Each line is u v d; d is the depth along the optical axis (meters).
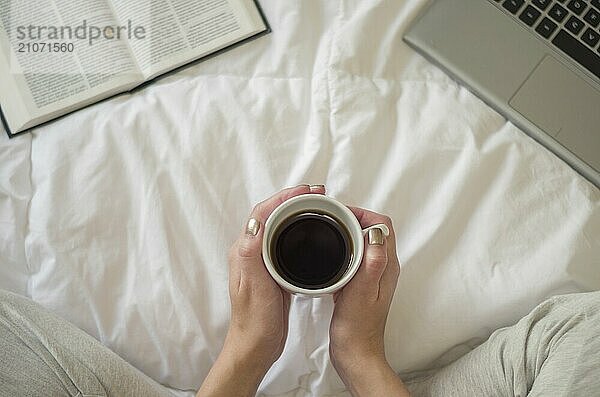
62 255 0.79
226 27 0.84
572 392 0.65
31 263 0.80
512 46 0.84
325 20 0.85
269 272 0.69
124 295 0.79
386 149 0.82
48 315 0.74
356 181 0.81
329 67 0.83
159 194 0.80
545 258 0.79
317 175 0.81
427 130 0.82
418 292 0.80
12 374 0.69
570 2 0.84
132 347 0.79
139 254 0.79
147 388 0.73
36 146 0.82
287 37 0.84
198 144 0.81
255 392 0.77
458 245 0.80
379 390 0.74
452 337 0.79
